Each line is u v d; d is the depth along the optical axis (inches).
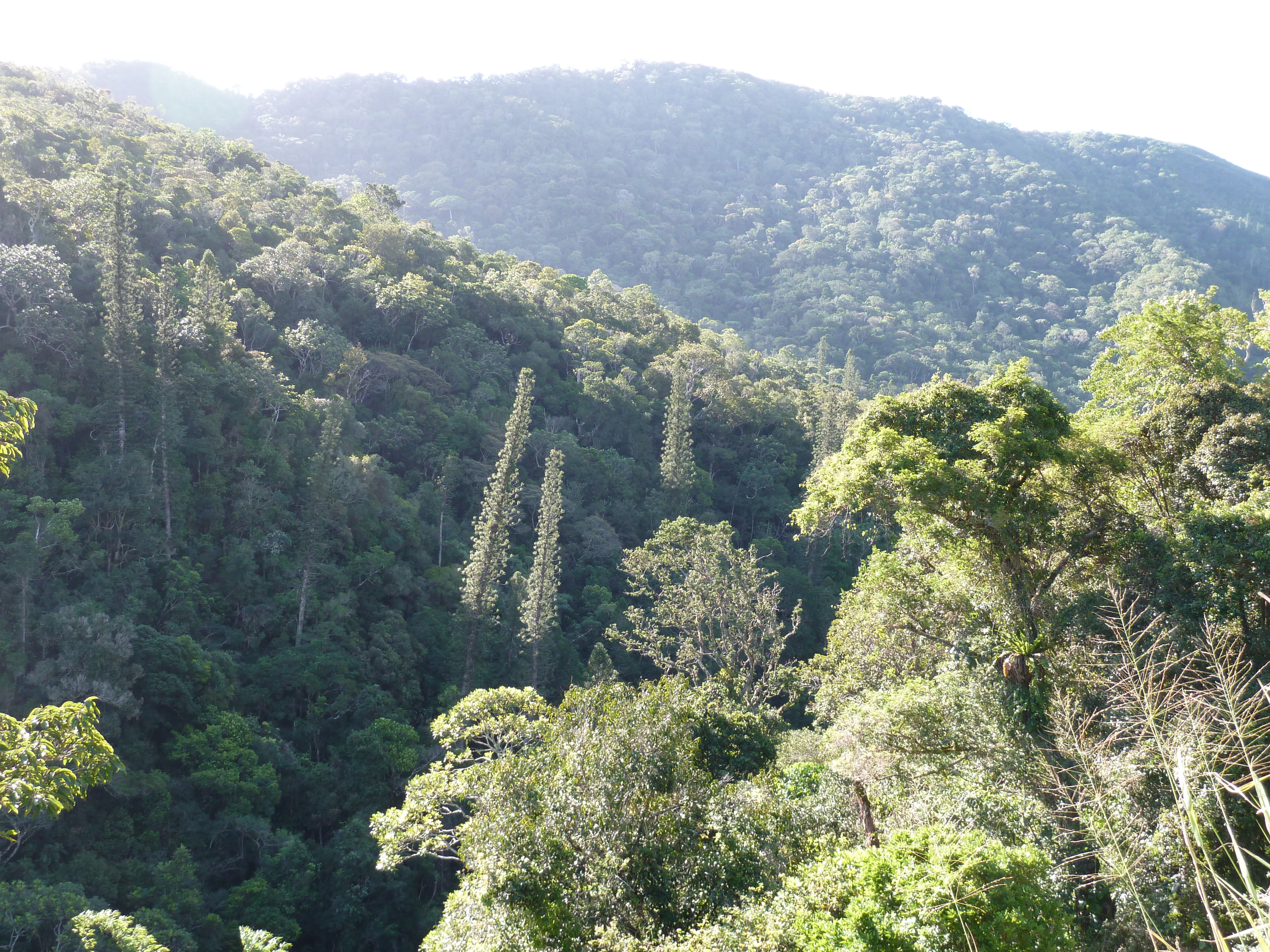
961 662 585.0
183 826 1029.2
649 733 546.6
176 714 1147.3
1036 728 495.2
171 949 840.9
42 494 1289.4
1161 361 729.0
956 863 312.7
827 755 630.5
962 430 620.1
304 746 1236.5
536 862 441.1
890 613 696.4
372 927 987.3
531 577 1480.1
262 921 944.3
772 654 1152.2
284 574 1461.6
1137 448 699.4
